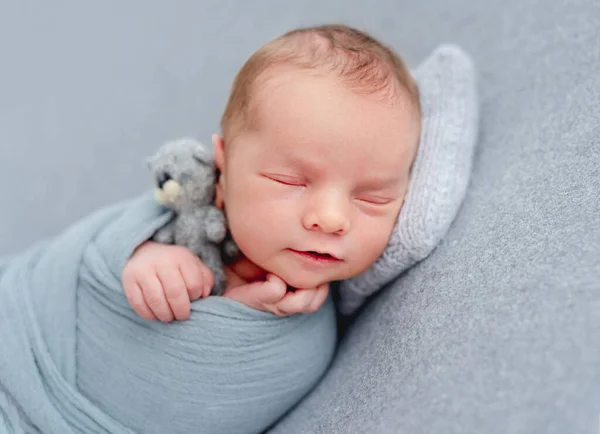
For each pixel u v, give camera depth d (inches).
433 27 50.5
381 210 31.2
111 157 55.5
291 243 29.6
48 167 55.6
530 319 23.7
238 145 30.9
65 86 58.5
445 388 24.0
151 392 31.6
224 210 33.6
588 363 21.5
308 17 56.8
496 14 45.3
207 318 30.9
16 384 32.2
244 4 58.9
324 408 31.1
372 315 34.2
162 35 59.4
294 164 29.0
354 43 31.9
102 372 32.2
